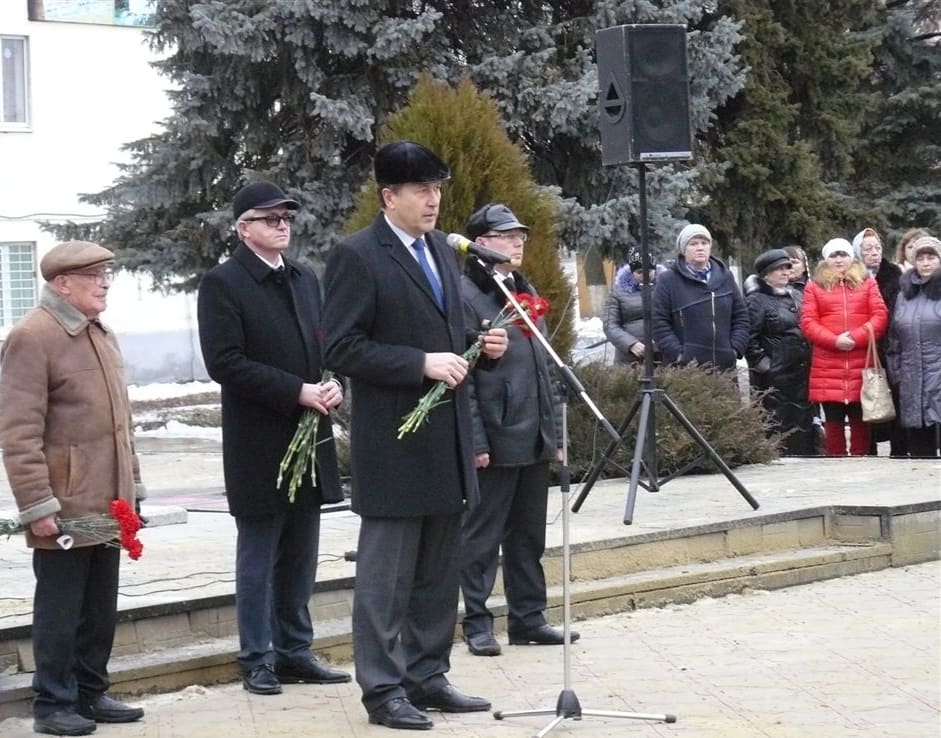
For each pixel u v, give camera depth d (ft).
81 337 20.53
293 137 57.93
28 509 19.80
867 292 42.16
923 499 33.81
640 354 42.52
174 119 57.21
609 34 32.22
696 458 37.42
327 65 56.54
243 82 55.72
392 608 20.71
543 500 25.30
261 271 22.65
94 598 20.83
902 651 24.97
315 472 22.66
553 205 40.78
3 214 92.63
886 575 31.86
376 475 20.47
